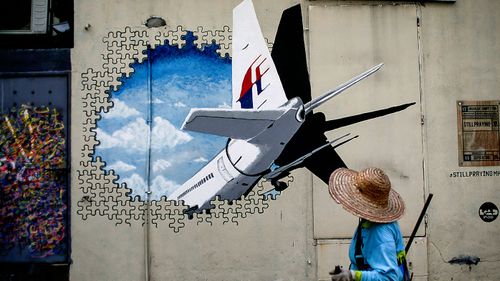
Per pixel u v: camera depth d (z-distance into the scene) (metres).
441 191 5.86
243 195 5.71
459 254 5.87
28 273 5.66
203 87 5.74
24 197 5.70
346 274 3.24
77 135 5.70
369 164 5.79
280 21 5.79
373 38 5.83
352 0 5.82
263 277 5.73
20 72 5.75
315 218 5.73
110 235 5.67
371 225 3.42
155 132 5.72
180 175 5.70
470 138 5.90
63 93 5.75
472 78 5.92
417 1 5.86
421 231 5.83
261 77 5.72
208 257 5.71
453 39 5.91
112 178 5.69
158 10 5.77
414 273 5.82
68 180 5.69
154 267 5.68
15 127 5.74
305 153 5.71
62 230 5.70
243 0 5.79
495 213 5.89
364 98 5.80
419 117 5.84
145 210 5.69
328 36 5.80
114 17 5.77
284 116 5.65
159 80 5.75
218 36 5.77
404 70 5.84
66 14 5.81
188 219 5.70
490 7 5.90
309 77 5.76
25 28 5.80
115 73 5.75
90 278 5.67
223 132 5.29
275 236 5.72
